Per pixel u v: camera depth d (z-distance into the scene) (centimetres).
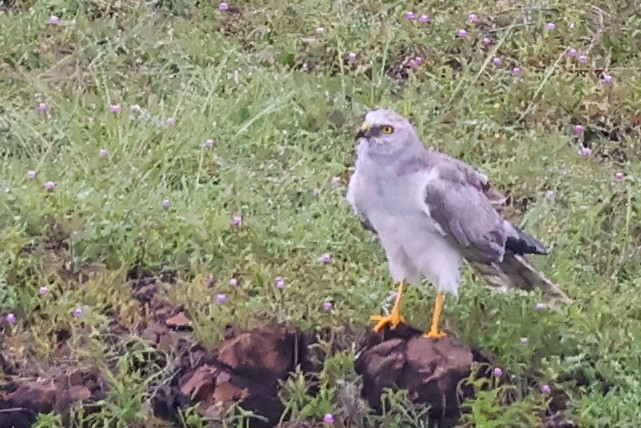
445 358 968
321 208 1165
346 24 1448
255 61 1397
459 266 1009
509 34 1468
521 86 1379
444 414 964
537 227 1179
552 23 1488
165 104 1303
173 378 967
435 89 1373
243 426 955
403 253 984
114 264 1067
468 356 970
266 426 961
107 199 1107
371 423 955
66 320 998
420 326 1020
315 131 1309
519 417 955
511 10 1499
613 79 1412
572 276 1116
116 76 1341
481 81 1397
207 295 1027
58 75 1324
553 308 1046
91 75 1329
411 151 954
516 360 998
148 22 1420
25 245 1055
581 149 1318
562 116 1362
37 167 1155
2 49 1345
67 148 1195
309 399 959
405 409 955
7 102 1259
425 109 1329
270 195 1180
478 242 962
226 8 1468
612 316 1065
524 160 1274
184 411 955
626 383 1009
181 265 1073
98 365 962
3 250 1037
